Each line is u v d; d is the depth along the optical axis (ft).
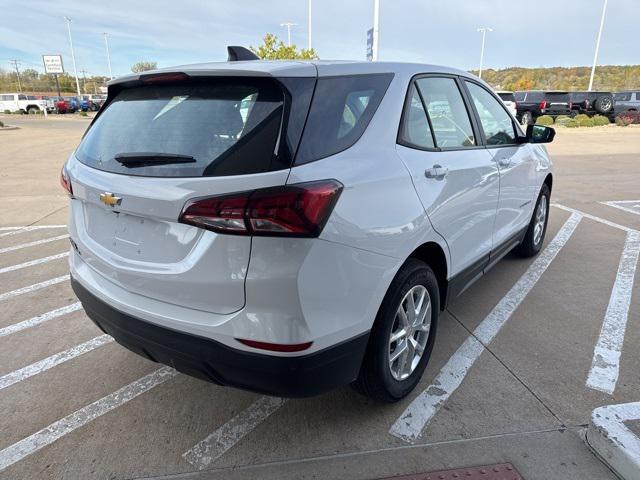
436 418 8.80
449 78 10.83
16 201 27.76
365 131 7.79
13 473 7.72
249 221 6.23
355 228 7.00
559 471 7.50
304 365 6.75
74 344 11.63
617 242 18.94
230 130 6.82
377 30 50.01
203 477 7.59
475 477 7.41
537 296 13.88
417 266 8.60
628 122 80.53
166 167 6.93
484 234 11.53
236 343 6.72
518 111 89.30
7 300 14.07
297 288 6.43
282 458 7.95
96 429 8.71
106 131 8.43
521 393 9.45
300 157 6.56
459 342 11.41
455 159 9.80
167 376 10.32
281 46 71.10
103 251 8.08
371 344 8.07
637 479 7.10
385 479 7.44
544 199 17.03
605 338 11.50
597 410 8.23
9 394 9.72
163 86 8.05
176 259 7.02
